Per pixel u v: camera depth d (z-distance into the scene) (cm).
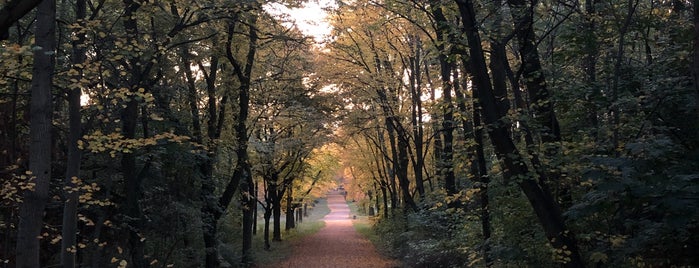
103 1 967
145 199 1352
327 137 2258
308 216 8019
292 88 2053
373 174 3691
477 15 897
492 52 893
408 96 2273
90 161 1208
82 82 714
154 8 1007
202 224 1437
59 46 866
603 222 729
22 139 1023
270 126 2228
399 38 2067
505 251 831
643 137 646
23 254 600
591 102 792
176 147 1305
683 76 717
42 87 619
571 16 870
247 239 2230
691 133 696
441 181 1962
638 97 699
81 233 1208
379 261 2230
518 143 883
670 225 505
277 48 1780
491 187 952
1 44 669
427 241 1669
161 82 1348
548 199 759
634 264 681
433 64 1964
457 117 1066
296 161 2995
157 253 1389
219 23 1303
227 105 1666
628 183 527
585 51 818
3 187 766
